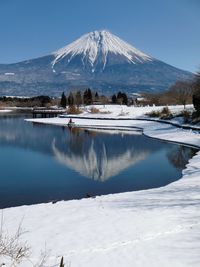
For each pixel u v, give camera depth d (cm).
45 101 19350
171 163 2995
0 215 1381
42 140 4722
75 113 10506
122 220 1235
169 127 5688
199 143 4025
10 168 2805
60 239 1091
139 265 916
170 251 981
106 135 5412
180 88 10994
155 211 1319
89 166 2903
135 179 2419
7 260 930
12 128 6688
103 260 948
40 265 902
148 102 12975
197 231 1105
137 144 4266
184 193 1650
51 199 1934
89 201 1595
